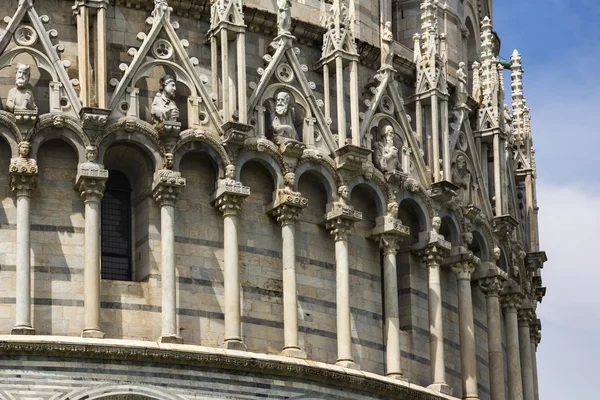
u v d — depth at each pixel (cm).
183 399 6588
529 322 8344
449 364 7525
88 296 6644
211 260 6912
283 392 6775
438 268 7469
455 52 8056
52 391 6444
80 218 6769
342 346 7050
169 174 6850
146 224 6881
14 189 6700
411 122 7619
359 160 7225
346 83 7356
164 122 6875
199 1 7112
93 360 6531
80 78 6819
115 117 6844
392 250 7306
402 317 7419
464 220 7669
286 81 7200
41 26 6856
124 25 7012
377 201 7344
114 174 6975
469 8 8400
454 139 7750
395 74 7619
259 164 7081
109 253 6906
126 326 6731
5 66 6794
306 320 7044
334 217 7156
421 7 7769
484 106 8025
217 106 7025
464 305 7575
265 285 6994
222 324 6862
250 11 7200
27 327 6544
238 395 6694
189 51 7094
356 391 6969
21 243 6638
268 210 7062
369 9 7662
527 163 8594
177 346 6631
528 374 8206
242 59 7031
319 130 7225
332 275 7162
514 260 8125
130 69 6906
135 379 6562
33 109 6731
